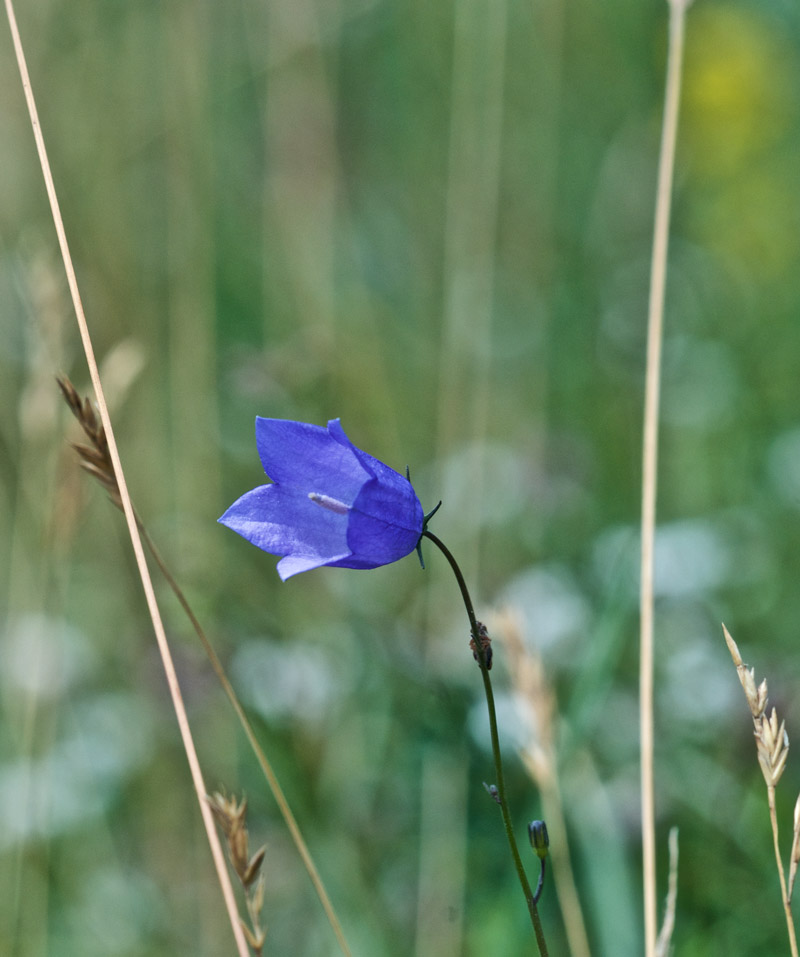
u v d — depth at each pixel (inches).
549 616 244.1
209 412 279.4
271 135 323.6
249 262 352.2
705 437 303.1
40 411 199.2
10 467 272.8
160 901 225.3
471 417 312.8
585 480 298.0
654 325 180.1
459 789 206.4
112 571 270.8
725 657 235.3
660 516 295.3
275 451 120.4
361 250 368.2
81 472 202.1
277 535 119.3
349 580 264.4
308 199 319.6
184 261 288.8
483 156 310.8
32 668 215.0
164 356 313.9
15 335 267.1
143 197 330.6
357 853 212.2
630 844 203.8
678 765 218.2
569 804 199.6
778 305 326.0
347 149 370.3
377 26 375.6
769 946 185.9
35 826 221.5
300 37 321.4
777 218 343.3
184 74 302.7
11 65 303.0
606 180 363.6
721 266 343.9
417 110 372.5
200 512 273.9
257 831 217.8
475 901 201.2
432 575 258.1
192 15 303.1
